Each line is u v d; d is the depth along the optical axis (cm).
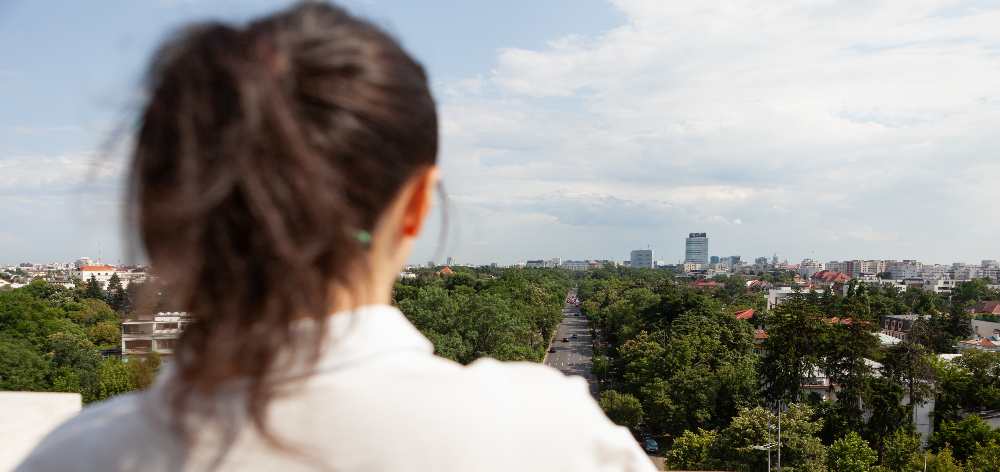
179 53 71
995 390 4719
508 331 4572
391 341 76
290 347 68
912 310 11719
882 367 4712
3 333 5159
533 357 4734
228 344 67
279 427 68
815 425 3186
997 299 13100
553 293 10469
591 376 6444
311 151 68
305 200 67
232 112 67
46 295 8144
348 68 72
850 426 4309
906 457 3559
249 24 77
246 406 67
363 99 72
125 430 73
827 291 10444
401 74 77
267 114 67
